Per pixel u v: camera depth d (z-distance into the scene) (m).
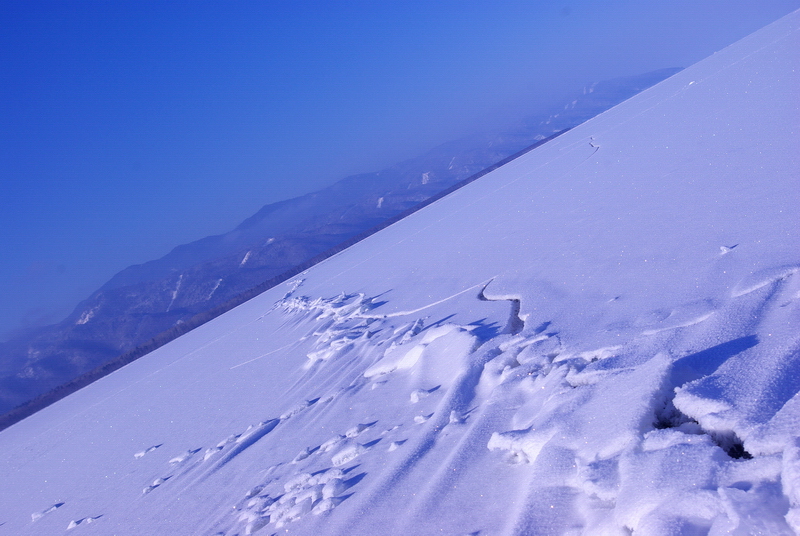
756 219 3.96
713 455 1.60
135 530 4.05
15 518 5.80
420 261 8.83
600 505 1.77
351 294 8.86
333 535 2.51
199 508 3.91
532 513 1.89
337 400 4.69
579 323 3.65
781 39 12.84
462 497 2.32
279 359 7.38
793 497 1.29
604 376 2.61
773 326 2.39
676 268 3.80
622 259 4.52
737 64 12.77
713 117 8.41
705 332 2.62
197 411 6.68
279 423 4.93
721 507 1.37
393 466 2.89
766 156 5.34
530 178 12.45
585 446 2.09
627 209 5.94
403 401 3.96
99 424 8.42
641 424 1.98
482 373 3.58
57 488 6.20
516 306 4.75
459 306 5.51
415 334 5.25
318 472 3.42
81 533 4.52
